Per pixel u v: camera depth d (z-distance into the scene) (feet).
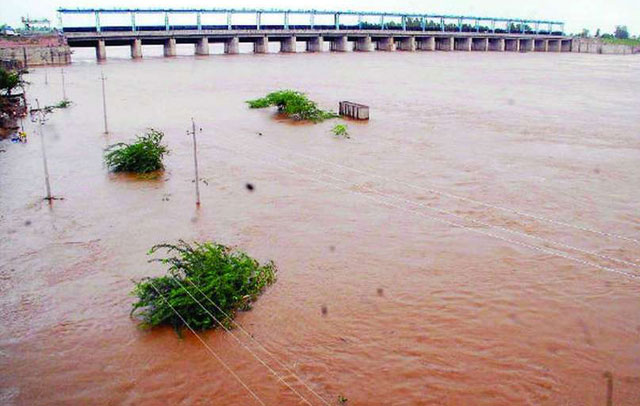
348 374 34.22
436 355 36.01
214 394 32.50
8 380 33.71
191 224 57.11
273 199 64.95
